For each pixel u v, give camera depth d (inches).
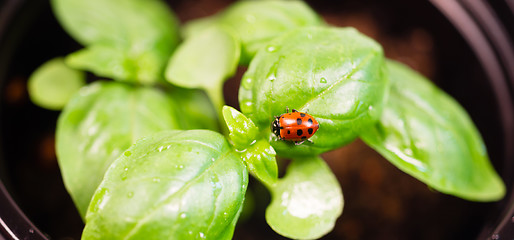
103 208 4.7
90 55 5.9
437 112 5.7
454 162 5.6
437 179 5.5
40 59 6.7
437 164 5.6
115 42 6.1
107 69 5.9
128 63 6.0
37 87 6.4
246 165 5.1
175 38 6.4
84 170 5.4
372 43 5.3
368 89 5.1
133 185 4.7
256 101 5.2
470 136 5.8
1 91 6.2
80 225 6.3
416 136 5.6
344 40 5.2
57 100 6.4
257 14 5.8
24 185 6.4
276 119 5.0
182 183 4.8
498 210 5.6
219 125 6.4
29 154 6.5
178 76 5.8
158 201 4.7
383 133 5.6
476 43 6.3
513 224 5.2
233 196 4.9
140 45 6.1
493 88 6.2
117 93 5.8
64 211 6.3
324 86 5.1
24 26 6.3
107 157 5.5
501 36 6.2
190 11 7.6
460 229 6.3
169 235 4.7
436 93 5.9
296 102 5.1
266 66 5.2
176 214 4.7
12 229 5.0
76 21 6.1
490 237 5.2
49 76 6.4
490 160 6.3
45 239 5.0
